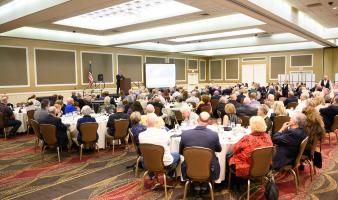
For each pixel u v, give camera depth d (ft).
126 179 15.06
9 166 17.67
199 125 12.11
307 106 14.74
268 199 11.70
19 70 35.94
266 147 11.14
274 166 12.60
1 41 34.14
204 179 11.41
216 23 31.07
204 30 32.01
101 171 16.39
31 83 37.14
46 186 14.32
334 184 13.87
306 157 14.11
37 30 34.88
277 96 37.47
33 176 15.80
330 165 16.58
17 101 35.83
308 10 27.40
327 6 25.70
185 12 26.63
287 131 12.66
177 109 26.27
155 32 36.27
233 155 12.10
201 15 27.43
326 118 20.52
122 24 32.04
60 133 18.40
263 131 11.81
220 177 13.07
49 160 18.75
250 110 20.59
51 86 39.27
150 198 12.72
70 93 41.45
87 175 15.78
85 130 18.13
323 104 22.85
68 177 15.53
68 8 20.26
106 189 13.80
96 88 44.45
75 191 13.64
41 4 20.63
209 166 11.19
